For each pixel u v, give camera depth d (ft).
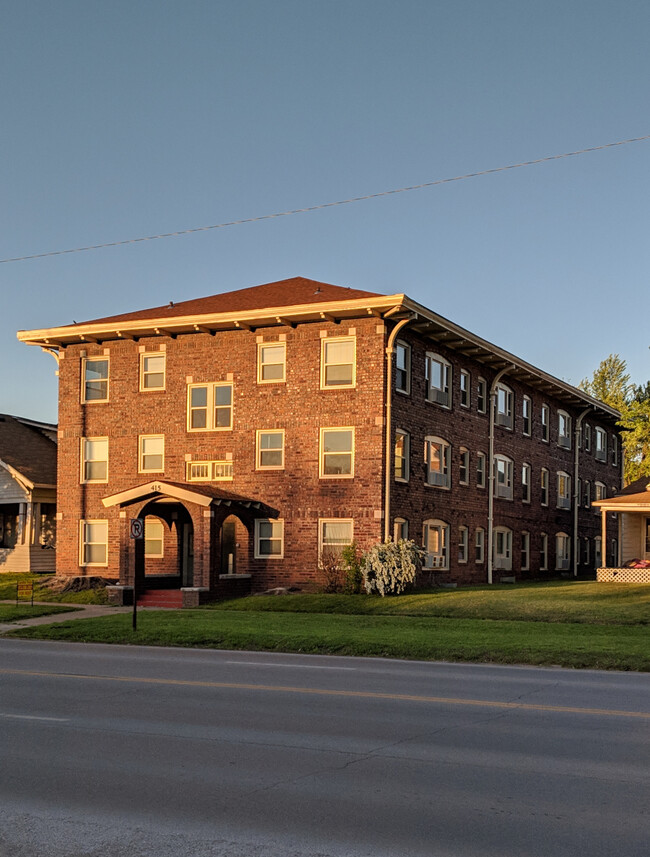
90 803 25.03
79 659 59.00
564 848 21.34
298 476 108.37
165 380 116.67
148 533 116.98
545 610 85.71
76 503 120.16
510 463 139.33
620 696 43.11
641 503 119.24
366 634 69.21
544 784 26.76
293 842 21.80
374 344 105.40
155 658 59.62
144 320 113.50
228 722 36.32
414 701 41.27
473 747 31.68
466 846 21.49
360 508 104.78
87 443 120.78
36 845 21.67
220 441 112.98
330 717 37.35
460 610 87.40
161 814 23.99
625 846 21.47
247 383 111.96
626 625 77.66
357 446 105.50
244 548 109.91
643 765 29.07
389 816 23.73
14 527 138.21
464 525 123.44
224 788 26.45
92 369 121.39
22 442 140.56
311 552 107.04
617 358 244.01
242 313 108.78
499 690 44.93
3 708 39.83
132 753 30.91
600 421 181.57
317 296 111.04
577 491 164.14
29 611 93.71
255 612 91.20
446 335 114.01
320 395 107.86
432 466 116.16
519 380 143.33
